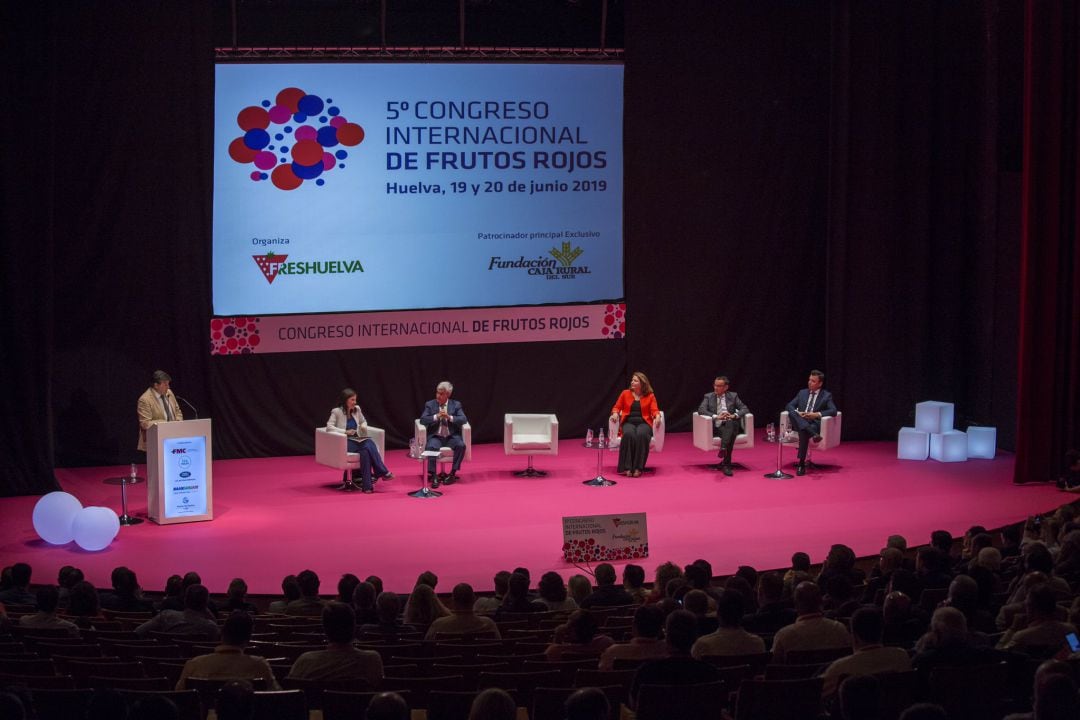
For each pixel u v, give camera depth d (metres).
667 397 14.93
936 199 14.57
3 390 12.04
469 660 5.80
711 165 14.59
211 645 5.89
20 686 4.55
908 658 5.01
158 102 12.89
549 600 7.64
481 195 13.87
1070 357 12.67
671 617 4.96
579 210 14.18
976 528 8.81
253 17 13.08
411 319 13.90
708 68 14.39
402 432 14.24
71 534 10.40
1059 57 12.32
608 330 14.52
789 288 15.02
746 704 4.72
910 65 14.27
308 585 7.57
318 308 13.62
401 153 13.58
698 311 14.84
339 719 4.62
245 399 13.62
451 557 10.08
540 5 13.77
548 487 12.39
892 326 14.64
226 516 11.35
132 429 13.26
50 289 12.06
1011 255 13.99
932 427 13.76
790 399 15.23
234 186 13.21
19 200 11.89
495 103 13.77
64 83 12.64
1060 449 12.73
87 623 6.80
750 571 7.51
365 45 13.37
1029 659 4.94
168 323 13.25
